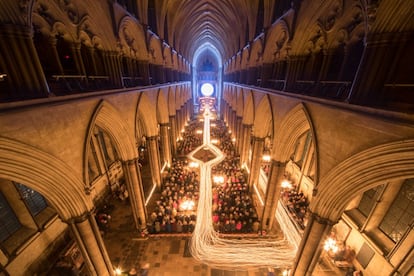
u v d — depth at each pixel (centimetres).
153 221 1330
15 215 953
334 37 741
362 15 577
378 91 533
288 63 1008
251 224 1309
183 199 1488
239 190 1591
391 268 847
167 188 1600
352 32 647
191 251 1165
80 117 723
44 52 870
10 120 480
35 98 546
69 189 684
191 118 4491
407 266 789
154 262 1103
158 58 1802
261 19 1636
